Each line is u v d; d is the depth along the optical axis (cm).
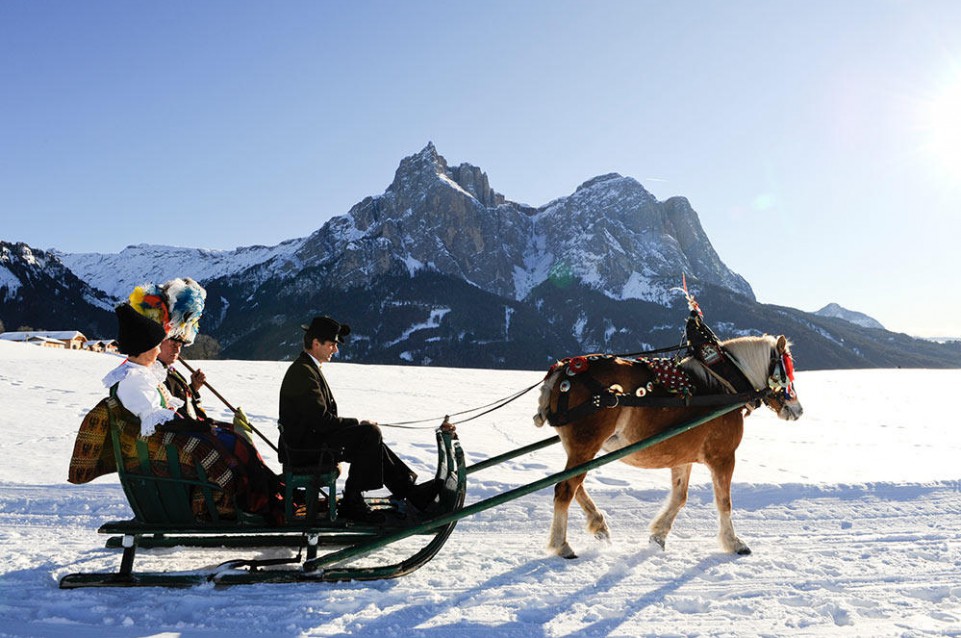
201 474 501
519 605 488
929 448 1289
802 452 1208
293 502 555
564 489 608
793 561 596
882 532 702
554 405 624
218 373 2364
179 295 523
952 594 524
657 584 538
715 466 642
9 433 1072
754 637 439
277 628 440
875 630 453
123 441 493
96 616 450
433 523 523
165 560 566
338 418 548
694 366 652
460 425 1407
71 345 9906
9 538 613
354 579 521
